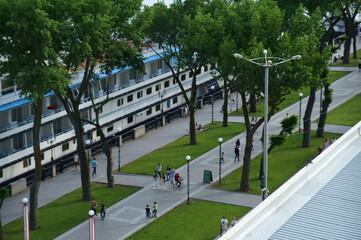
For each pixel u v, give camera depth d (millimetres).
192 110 80312
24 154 68750
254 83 56938
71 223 57156
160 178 68688
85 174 62406
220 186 65500
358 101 96000
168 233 53750
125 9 58906
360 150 43844
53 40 50812
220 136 84688
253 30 57812
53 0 50562
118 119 84750
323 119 80375
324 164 40844
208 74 106625
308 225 32312
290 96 101750
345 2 75875
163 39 79062
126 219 57656
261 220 32625
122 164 75000
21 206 62500
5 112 67938
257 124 61469
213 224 55281
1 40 48094
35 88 47812
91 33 51594
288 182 36531
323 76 77062
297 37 56031
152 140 84938
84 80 58969
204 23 66500
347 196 36031
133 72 90438
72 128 77312
